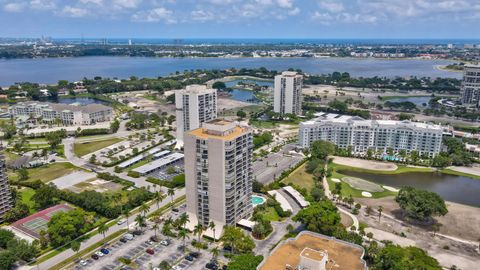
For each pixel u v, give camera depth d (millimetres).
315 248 176250
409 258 194750
